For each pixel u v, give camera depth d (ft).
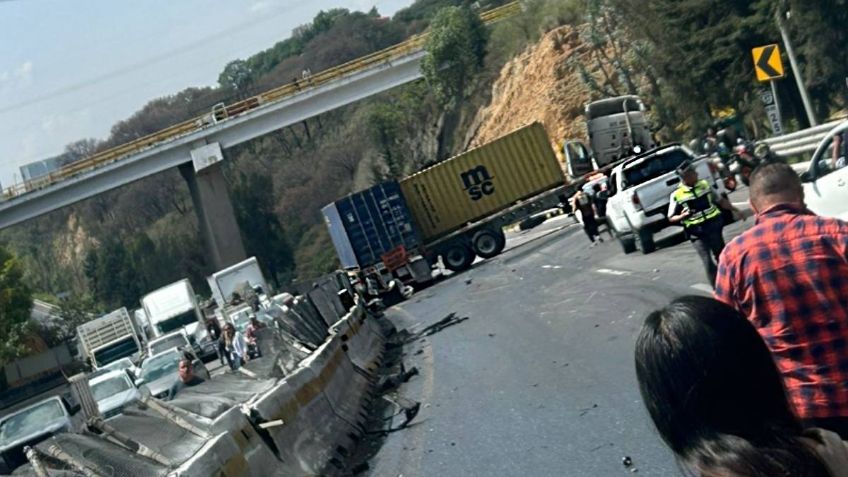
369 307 123.44
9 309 234.38
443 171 152.97
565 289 75.97
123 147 249.96
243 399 42.11
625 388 40.91
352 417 51.16
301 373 46.60
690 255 72.74
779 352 16.01
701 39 143.33
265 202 408.67
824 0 123.03
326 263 391.86
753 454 8.89
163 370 121.29
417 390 55.06
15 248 567.18
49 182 242.58
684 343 9.27
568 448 34.88
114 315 216.33
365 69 265.75
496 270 120.47
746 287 16.25
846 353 15.61
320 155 456.45
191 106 588.09
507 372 51.70
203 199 255.50
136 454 33.50
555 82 252.01
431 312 97.55
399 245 145.48
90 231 536.83
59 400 96.43
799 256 15.94
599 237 108.37
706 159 80.84
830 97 136.26
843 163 47.34
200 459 31.27
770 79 88.58
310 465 40.98
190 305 201.36
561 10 266.16
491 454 37.04
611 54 242.17
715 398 9.15
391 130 364.38
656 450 32.07
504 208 152.76
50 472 30.96
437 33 290.76
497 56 295.07
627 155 146.92
